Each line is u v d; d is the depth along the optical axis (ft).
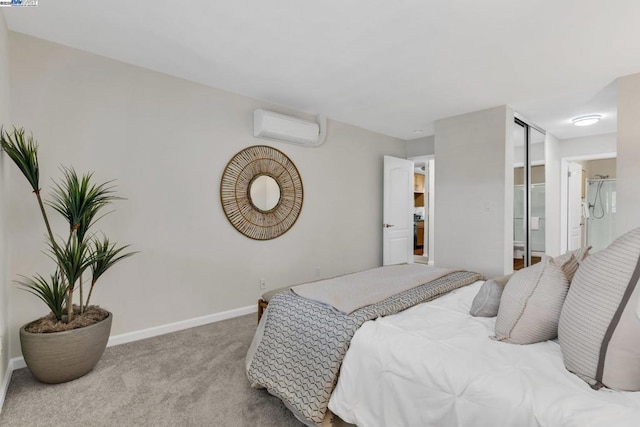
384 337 4.74
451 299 6.59
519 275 4.84
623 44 7.71
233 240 11.23
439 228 13.73
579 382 3.47
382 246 16.80
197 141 10.32
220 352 8.32
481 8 6.37
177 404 6.09
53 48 7.90
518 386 3.46
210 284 10.66
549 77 9.64
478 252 12.51
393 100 11.75
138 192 9.17
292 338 5.77
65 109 8.05
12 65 7.39
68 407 5.97
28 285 6.85
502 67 9.01
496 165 12.13
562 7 6.32
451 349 4.29
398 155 17.71
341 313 5.58
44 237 7.74
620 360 3.25
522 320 4.42
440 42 7.70
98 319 7.23
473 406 3.59
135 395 6.37
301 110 13.05
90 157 8.39
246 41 7.78
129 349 8.47
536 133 15.05
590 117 13.35
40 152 7.72
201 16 6.79
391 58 8.54
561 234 17.38
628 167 9.33
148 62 8.95
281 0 6.22
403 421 4.17
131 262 9.07
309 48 8.08
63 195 7.36
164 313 9.66
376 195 16.53
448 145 13.60
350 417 4.68
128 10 6.61
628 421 2.86
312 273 13.71
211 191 10.66
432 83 10.16
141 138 9.21
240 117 11.35
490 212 12.21
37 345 6.31
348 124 15.06
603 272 3.53
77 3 6.38
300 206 13.21
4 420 5.60
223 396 6.35
